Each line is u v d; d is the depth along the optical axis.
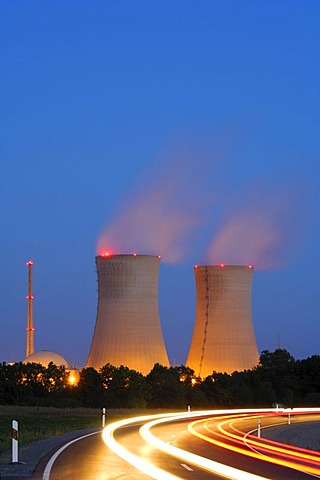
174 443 31.16
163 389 100.25
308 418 68.25
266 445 32.53
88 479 18.14
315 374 119.38
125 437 34.62
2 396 102.62
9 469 20.34
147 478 18.50
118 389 99.75
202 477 19.00
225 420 57.12
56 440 32.22
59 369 112.50
